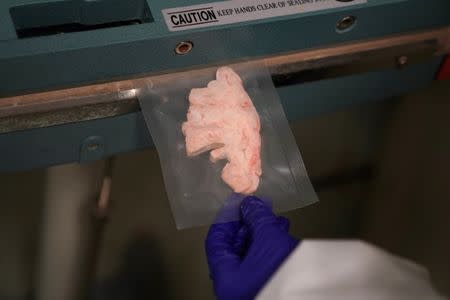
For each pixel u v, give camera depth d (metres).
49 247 0.95
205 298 1.02
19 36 0.73
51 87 0.71
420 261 1.04
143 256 1.00
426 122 1.05
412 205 1.07
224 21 0.73
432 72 0.95
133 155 0.93
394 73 0.91
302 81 0.83
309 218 1.06
